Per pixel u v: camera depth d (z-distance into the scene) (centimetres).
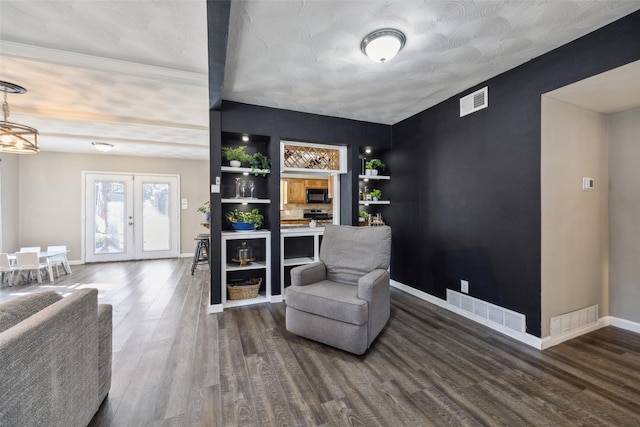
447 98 312
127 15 184
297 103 327
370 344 228
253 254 368
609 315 269
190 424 149
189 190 676
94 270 523
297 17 178
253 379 188
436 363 207
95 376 146
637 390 175
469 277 288
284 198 514
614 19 182
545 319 228
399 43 196
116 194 619
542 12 174
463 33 195
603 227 265
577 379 186
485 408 161
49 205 572
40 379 100
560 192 236
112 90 294
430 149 338
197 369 199
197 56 236
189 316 297
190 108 349
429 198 340
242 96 307
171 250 661
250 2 163
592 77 196
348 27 188
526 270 236
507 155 251
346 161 393
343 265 279
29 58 222
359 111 353
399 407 162
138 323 279
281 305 332
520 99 240
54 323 108
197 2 172
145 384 182
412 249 368
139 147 543
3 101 318
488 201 268
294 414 157
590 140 255
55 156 576
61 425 114
